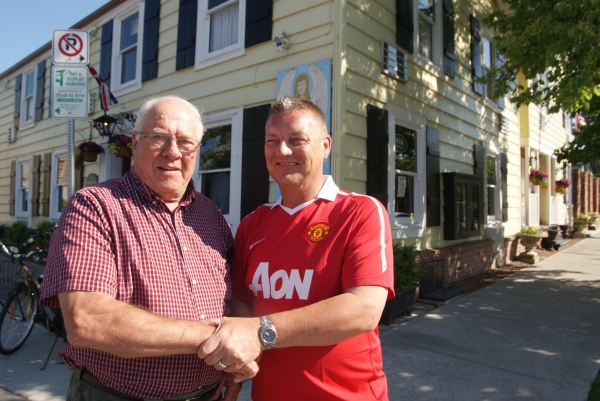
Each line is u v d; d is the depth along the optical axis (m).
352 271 1.52
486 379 3.34
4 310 3.86
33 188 10.60
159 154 1.59
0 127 12.52
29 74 11.37
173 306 1.50
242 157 5.45
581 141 7.12
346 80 4.70
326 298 1.58
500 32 6.48
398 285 4.98
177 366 1.51
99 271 1.35
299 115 1.75
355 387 1.58
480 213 7.96
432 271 6.05
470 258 7.61
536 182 11.62
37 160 10.48
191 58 6.29
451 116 7.24
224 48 5.85
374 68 5.20
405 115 5.86
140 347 1.29
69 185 3.48
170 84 6.68
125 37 8.00
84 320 1.28
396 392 3.13
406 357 3.78
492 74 6.75
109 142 6.84
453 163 7.32
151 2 7.11
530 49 5.83
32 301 4.10
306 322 1.38
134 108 7.38
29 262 6.51
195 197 1.82
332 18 4.71
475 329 4.58
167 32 6.83
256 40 5.41
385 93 5.43
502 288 6.70
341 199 1.73
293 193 1.77
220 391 1.78
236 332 1.35
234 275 1.88
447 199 6.80
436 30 6.89
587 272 8.16
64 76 3.42
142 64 7.21
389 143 5.50
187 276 1.58
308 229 1.67
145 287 1.46
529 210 11.69
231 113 5.67
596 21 5.24
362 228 1.59
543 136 13.05
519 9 5.96
